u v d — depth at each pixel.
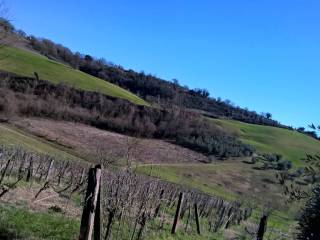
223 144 102.88
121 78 191.00
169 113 106.44
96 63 197.00
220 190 75.69
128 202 16.06
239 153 100.62
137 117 101.50
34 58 125.50
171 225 23.17
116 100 105.75
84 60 195.38
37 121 82.81
